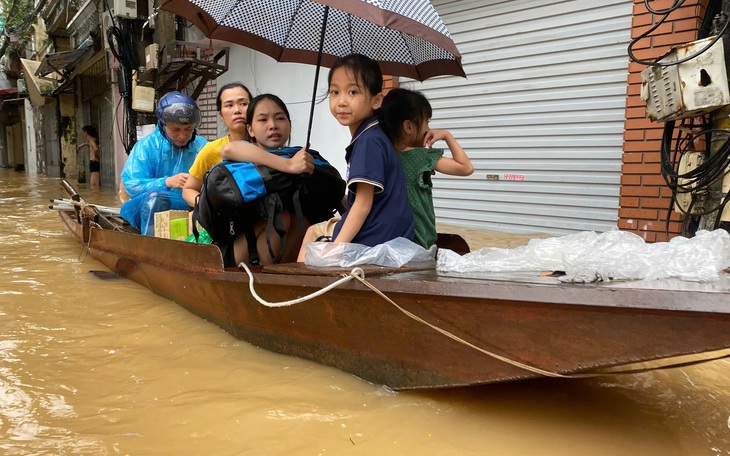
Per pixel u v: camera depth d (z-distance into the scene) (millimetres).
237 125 3984
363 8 2354
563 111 6129
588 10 5848
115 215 5855
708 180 3939
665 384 2404
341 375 2424
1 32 23281
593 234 2367
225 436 1953
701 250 1938
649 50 5320
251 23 3756
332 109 2740
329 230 2990
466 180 7062
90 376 2465
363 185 2568
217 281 2820
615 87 5719
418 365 2148
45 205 9969
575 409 2154
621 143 5719
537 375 1853
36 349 2781
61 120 19078
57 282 4195
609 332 1673
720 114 3896
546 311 1753
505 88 6574
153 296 3809
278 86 9289
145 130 9586
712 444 1919
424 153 2951
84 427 2006
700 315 1505
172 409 2146
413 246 2578
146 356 2707
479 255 2451
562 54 6078
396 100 2857
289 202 3170
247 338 2875
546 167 6316
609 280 1822
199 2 3586
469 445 1905
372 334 2252
